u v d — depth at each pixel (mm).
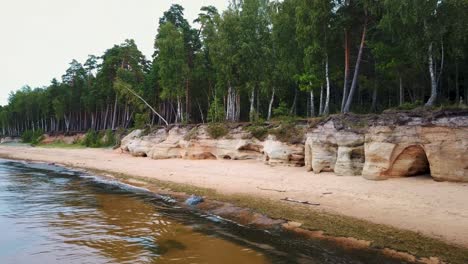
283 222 13195
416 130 17047
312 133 22344
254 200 16641
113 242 11406
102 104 70625
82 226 13297
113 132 61469
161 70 47062
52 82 86000
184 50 47844
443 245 9992
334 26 27484
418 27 23328
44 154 52750
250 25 38719
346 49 28250
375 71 32375
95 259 9844
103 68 63406
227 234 12328
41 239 11641
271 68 38531
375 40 28812
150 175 26859
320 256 9945
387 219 12625
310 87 31984
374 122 19078
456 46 23516
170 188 21250
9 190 21672
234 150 30484
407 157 17531
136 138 44312
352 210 14062
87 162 39031
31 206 16875
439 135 16188
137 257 10039
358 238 11023
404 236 10891
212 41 41875
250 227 13156
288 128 25875
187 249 10766
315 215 13680
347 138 20203
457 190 14555
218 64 40438
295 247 10758
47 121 101938
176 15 53344
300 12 28250
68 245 11055
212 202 17000
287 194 17547
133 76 60875
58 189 22109
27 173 31312
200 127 34969
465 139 15383
